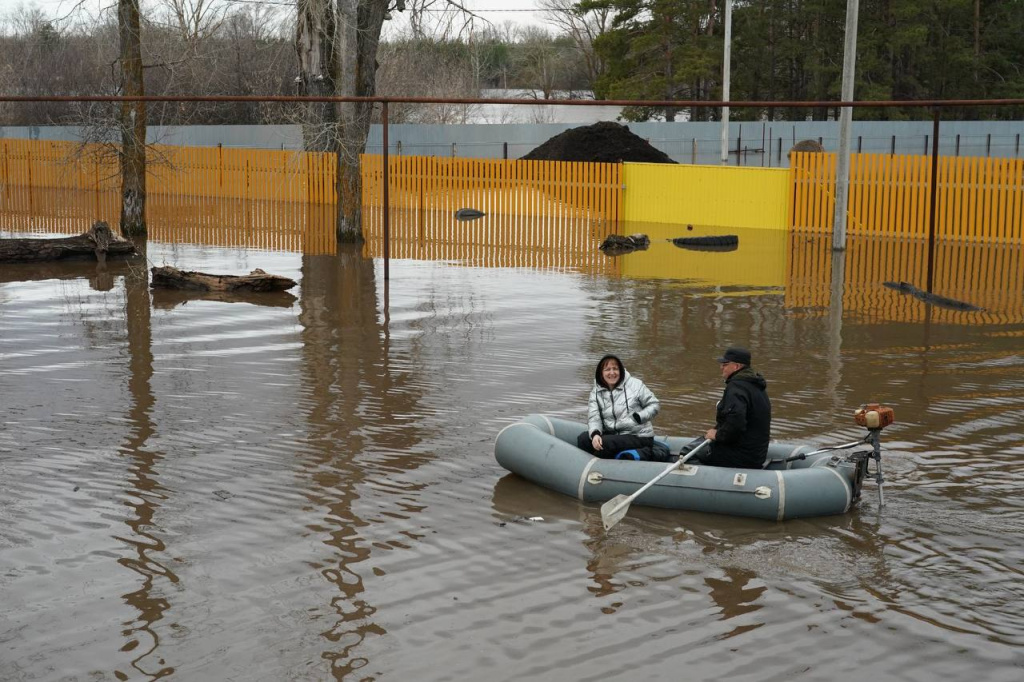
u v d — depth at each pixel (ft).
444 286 65.26
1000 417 37.27
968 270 70.64
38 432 35.40
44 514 28.40
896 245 82.94
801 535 27.37
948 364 45.06
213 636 21.94
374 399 39.60
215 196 116.37
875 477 31.40
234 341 49.39
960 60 200.64
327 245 84.64
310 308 57.77
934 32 208.33
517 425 32.27
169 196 118.21
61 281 66.74
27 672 20.56
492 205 103.40
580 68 292.20
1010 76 209.36
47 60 186.80
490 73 275.59
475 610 23.12
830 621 22.67
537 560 25.80
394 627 22.35
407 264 74.74
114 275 69.26
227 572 24.95
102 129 94.43
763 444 29.91
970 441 34.68
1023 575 24.93
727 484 28.68
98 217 102.22
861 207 88.43
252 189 113.50
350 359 45.83
